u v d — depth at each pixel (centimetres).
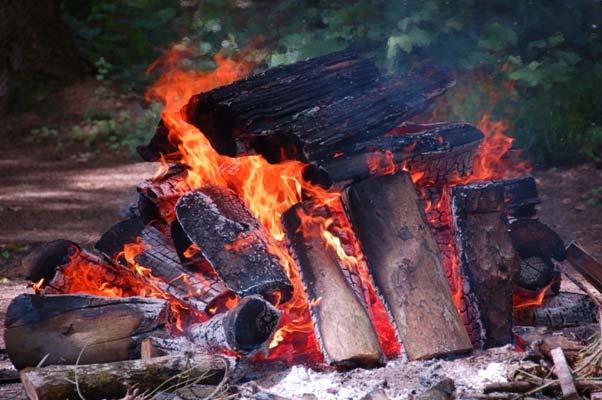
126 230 638
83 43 1762
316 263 549
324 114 575
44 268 612
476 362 521
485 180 607
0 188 1273
